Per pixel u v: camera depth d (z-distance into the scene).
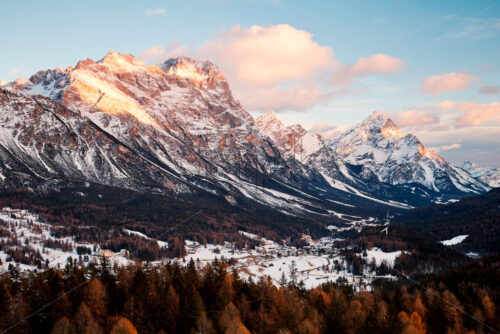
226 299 155.88
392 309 166.62
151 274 173.12
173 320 144.00
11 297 139.50
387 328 152.00
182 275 172.88
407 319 154.38
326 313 160.62
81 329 133.75
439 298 182.12
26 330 136.00
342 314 157.50
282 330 142.62
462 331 159.62
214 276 174.50
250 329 148.00
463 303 184.62
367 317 155.00
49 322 140.50
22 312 138.75
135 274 162.12
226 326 139.88
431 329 164.62
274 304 161.00
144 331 140.00
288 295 174.12
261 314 152.25
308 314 161.00
